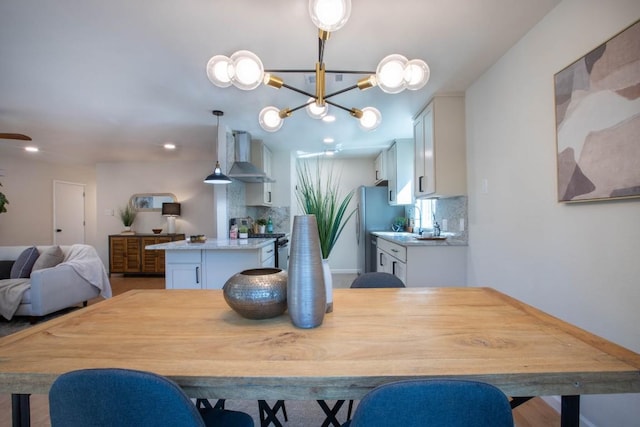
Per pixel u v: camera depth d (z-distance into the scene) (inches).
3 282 123.7
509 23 68.4
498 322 40.0
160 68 86.8
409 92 105.6
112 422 25.1
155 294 56.4
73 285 131.3
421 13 64.2
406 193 166.2
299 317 38.1
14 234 209.8
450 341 34.1
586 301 57.1
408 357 30.3
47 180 229.8
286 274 43.9
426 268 106.8
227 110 120.6
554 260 65.2
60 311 138.7
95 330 38.3
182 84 97.3
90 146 181.5
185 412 24.9
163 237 216.4
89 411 25.1
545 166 67.5
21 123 135.6
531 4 62.1
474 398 23.0
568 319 61.4
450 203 122.5
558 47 62.7
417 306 47.3
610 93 50.3
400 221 187.2
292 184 199.8
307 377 27.2
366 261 192.9
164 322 41.1
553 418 63.4
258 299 39.6
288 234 186.9
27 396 33.3
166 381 24.6
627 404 50.5
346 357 30.5
